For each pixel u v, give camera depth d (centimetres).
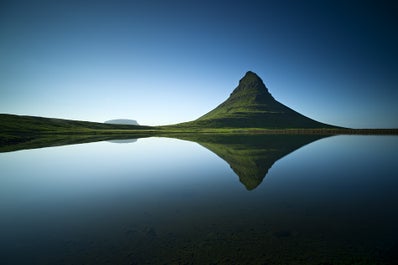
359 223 1446
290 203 1856
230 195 2098
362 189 2262
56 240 1294
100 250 1175
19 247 1222
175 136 14112
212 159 4359
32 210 1788
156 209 1759
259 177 2842
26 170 3441
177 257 1096
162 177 2902
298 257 1082
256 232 1345
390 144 7400
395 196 2025
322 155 4819
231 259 1072
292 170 3259
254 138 11200
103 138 11656
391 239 1236
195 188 2358
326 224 1441
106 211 1739
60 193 2256
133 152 5625
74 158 4644
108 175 3058
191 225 1458
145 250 1167
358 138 10975
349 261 1044
